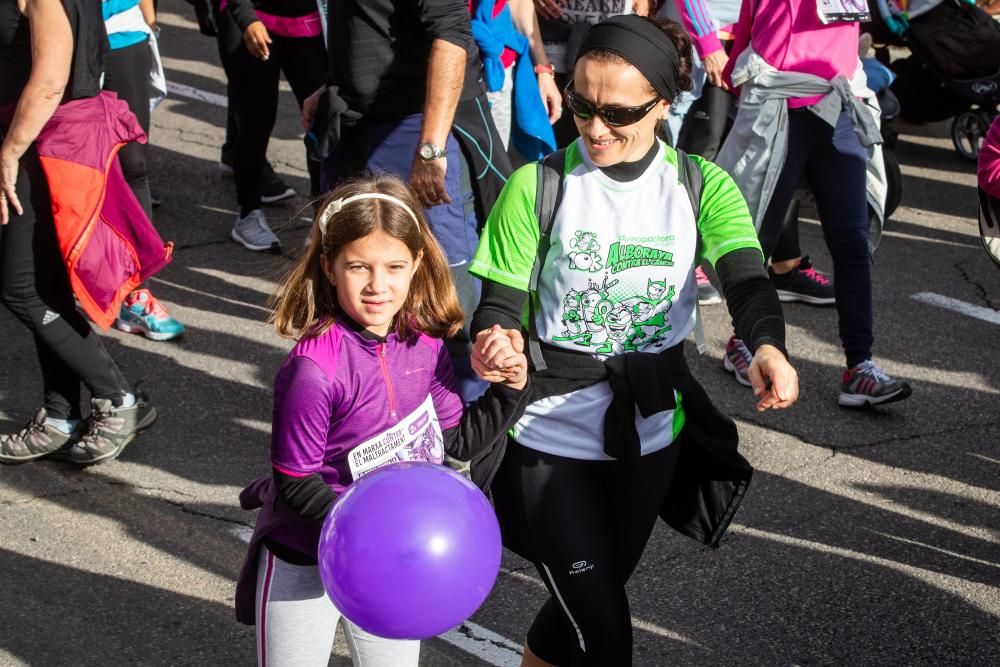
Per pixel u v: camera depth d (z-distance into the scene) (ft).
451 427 8.39
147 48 17.83
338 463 7.92
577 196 8.27
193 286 19.97
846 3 15.34
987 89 25.55
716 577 12.75
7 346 17.92
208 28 20.74
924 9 25.76
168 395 16.53
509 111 15.16
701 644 11.66
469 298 13.97
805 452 15.48
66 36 12.72
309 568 8.03
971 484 14.82
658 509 8.96
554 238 8.31
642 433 8.65
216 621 11.89
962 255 22.18
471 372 14.25
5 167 12.96
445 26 12.59
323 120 13.39
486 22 14.08
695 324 8.98
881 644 11.71
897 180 22.26
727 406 16.72
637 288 8.34
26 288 13.61
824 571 12.89
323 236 7.50
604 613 8.40
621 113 7.86
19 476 14.43
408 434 8.04
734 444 9.05
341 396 7.68
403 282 7.56
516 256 8.34
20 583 12.36
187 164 25.27
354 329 7.71
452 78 12.70
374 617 6.88
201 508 13.92
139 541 13.21
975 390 17.29
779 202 16.08
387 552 6.75
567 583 8.47
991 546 13.47
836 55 15.60
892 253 22.15
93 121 13.44
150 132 27.02
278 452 7.64
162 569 12.71
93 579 12.49
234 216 22.90
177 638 11.61
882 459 15.37
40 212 13.43
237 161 20.98
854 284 16.30
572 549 8.45
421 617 6.85
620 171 8.25
